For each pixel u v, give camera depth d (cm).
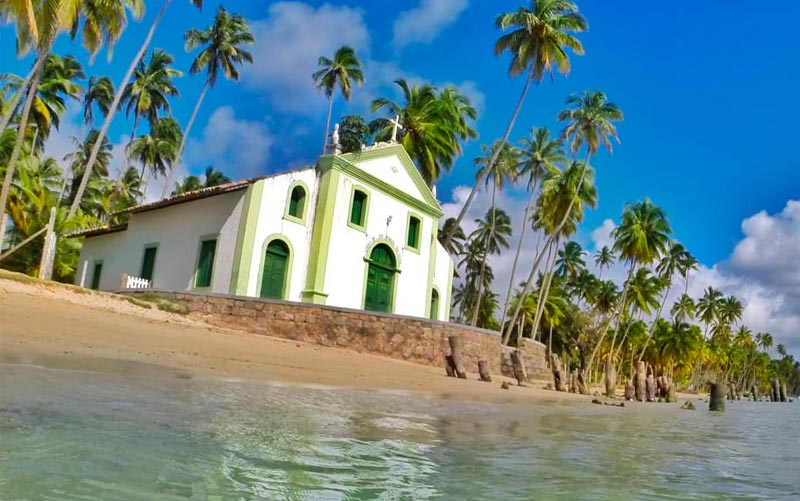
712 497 382
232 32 4478
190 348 1219
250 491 285
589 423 923
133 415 446
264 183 2256
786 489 434
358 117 4491
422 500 305
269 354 1388
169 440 379
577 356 7300
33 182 3519
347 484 324
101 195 5275
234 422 480
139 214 2814
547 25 3325
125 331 1273
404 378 1405
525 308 5984
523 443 575
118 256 2905
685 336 8000
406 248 2850
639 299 6525
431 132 3372
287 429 483
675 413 1756
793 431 1245
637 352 8325
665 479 439
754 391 6950
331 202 2431
